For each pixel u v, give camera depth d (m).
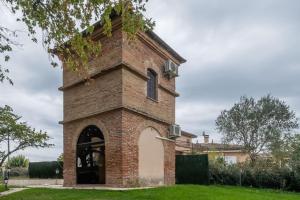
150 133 18.59
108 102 17.02
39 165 34.69
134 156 16.92
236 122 38.06
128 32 9.70
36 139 23.89
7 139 23.31
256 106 37.81
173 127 20.41
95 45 11.05
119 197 13.31
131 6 9.47
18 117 24.78
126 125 16.56
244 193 16.81
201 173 24.69
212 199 13.30
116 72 16.88
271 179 25.36
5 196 15.73
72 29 10.02
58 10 9.80
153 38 18.98
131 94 17.12
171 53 21.14
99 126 17.34
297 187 24.47
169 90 20.80
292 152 27.94
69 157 18.66
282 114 36.97
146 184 17.61
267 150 35.66
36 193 15.74
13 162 49.00
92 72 17.86
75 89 18.88
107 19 9.23
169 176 19.92
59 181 29.00
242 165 27.64
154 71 19.53
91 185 17.75
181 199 13.05
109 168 16.55
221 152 41.81
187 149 38.09
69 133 18.89
